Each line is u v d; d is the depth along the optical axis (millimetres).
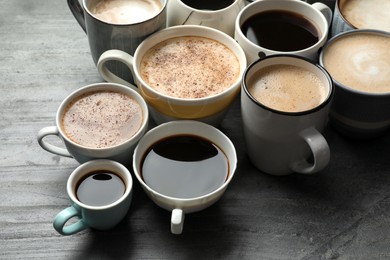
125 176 670
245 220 701
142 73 732
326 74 698
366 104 705
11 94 792
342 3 816
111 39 738
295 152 700
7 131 759
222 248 679
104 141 686
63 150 715
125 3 785
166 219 697
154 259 668
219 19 763
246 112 692
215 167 696
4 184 714
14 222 686
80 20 790
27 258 661
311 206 715
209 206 691
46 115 776
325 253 682
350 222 705
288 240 688
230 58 753
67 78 812
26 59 830
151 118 781
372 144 771
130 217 697
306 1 837
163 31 755
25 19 878
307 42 762
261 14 790
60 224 642
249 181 732
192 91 719
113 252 671
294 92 700
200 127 708
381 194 729
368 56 747
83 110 710
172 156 703
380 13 812
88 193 665
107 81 774
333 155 758
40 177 723
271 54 727
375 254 683
